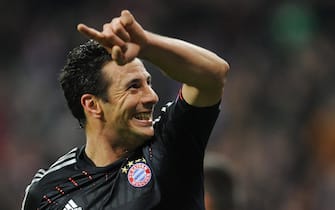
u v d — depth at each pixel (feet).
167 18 153.69
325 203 124.16
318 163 133.18
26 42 153.58
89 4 153.89
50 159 130.41
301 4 155.02
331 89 142.20
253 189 128.06
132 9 151.53
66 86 44.16
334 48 149.89
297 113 138.92
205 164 54.70
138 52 36.06
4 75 149.18
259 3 155.94
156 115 123.95
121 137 43.11
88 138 44.37
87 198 42.75
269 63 146.10
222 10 155.43
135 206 41.73
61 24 151.94
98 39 35.14
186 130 41.86
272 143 133.80
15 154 133.80
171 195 41.96
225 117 134.00
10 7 157.28
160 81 126.72
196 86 39.45
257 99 139.23
